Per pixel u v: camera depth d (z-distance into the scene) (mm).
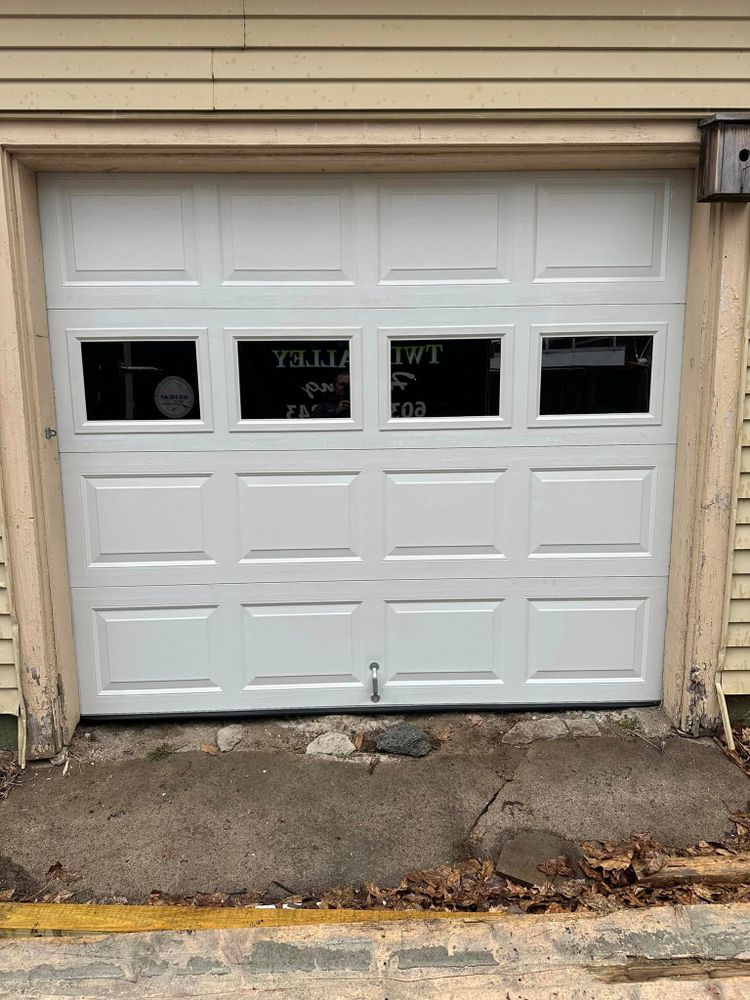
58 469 3027
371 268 2998
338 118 2705
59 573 3029
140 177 2891
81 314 2957
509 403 3098
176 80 2652
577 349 3080
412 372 3076
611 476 3168
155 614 3188
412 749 3004
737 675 3105
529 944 2080
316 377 3064
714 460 2955
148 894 2340
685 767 2924
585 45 2686
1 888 2367
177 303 2979
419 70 2676
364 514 3162
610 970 2016
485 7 2646
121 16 2604
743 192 2672
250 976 1991
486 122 2748
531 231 2992
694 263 2955
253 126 2717
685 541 3076
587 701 3320
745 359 2879
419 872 2420
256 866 2441
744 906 2225
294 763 2971
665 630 3273
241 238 2955
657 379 3096
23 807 2730
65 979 1986
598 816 2652
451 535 3191
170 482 3098
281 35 2641
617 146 2789
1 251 2703
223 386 3043
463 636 3271
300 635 3240
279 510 3141
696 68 2715
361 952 2053
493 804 2719
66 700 3066
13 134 2662
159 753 3049
